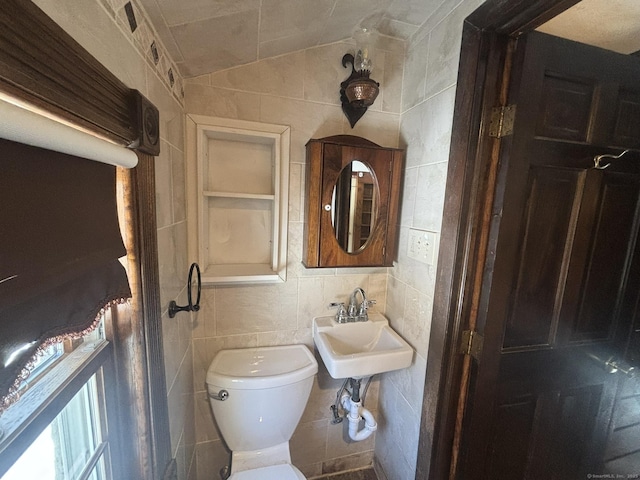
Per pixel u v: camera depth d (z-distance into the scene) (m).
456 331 0.92
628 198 0.94
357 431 1.35
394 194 1.16
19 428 0.41
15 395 0.33
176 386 0.95
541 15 0.70
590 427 1.08
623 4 0.82
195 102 1.04
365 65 1.04
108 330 0.64
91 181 0.47
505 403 0.96
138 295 0.64
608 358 1.04
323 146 1.07
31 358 0.35
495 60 0.80
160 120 0.77
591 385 1.04
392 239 1.19
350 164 1.12
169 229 0.85
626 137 0.90
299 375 1.12
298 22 0.90
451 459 1.01
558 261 0.92
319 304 1.31
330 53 1.14
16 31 0.29
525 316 0.92
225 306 1.21
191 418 1.19
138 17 0.63
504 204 0.82
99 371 0.62
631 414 1.13
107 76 0.47
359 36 1.02
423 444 1.05
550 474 1.07
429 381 1.02
